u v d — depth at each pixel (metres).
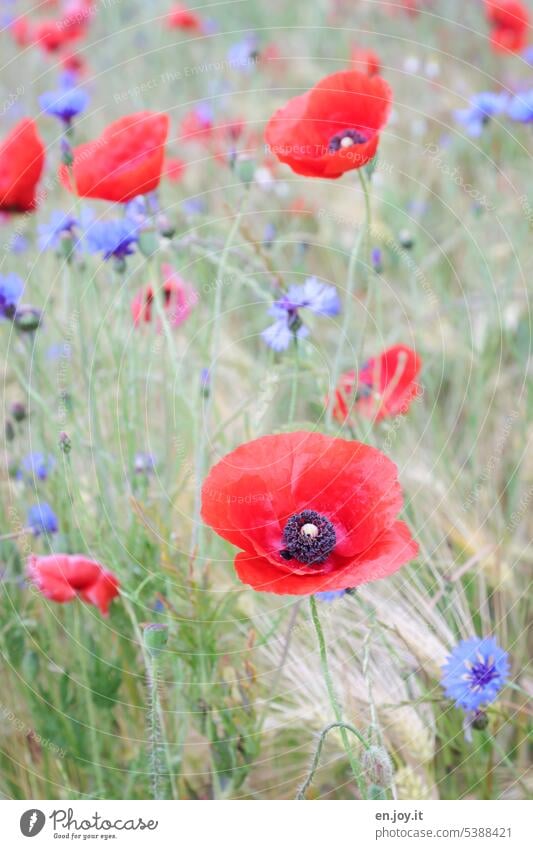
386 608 0.93
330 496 0.80
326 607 0.92
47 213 1.17
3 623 0.97
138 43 1.59
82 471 1.00
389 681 0.92
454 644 0.92
